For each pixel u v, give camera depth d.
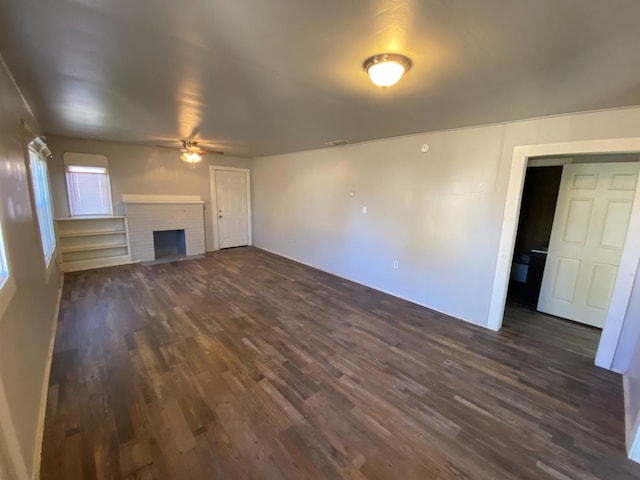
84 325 3.06
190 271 5.08
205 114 3.01
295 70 1.89
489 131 3.02
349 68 1.83
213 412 1.90
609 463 1.63
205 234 6.52
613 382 2.34
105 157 5.07
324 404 2.00
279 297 3.98
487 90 2.08
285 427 1.80
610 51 1.48
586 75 1.77
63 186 4.72
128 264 5.39
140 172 5.48
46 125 3.68
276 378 2.27
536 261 3.96
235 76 2.01
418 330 3.14
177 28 1.42
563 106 2.34
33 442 1.55
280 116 3.01
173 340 2.80
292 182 5.84
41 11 1.27
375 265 4.37
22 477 1.22
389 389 2.18
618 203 3.06
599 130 2.42
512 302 4.01
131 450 1.61
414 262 3.85
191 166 6.12
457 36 1.41
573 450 1.70
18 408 1.39
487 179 3.09
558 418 1.95
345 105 2.57
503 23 1.29
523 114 2.61
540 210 4.55
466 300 3.38
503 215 3.01
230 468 1.52
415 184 3.74
